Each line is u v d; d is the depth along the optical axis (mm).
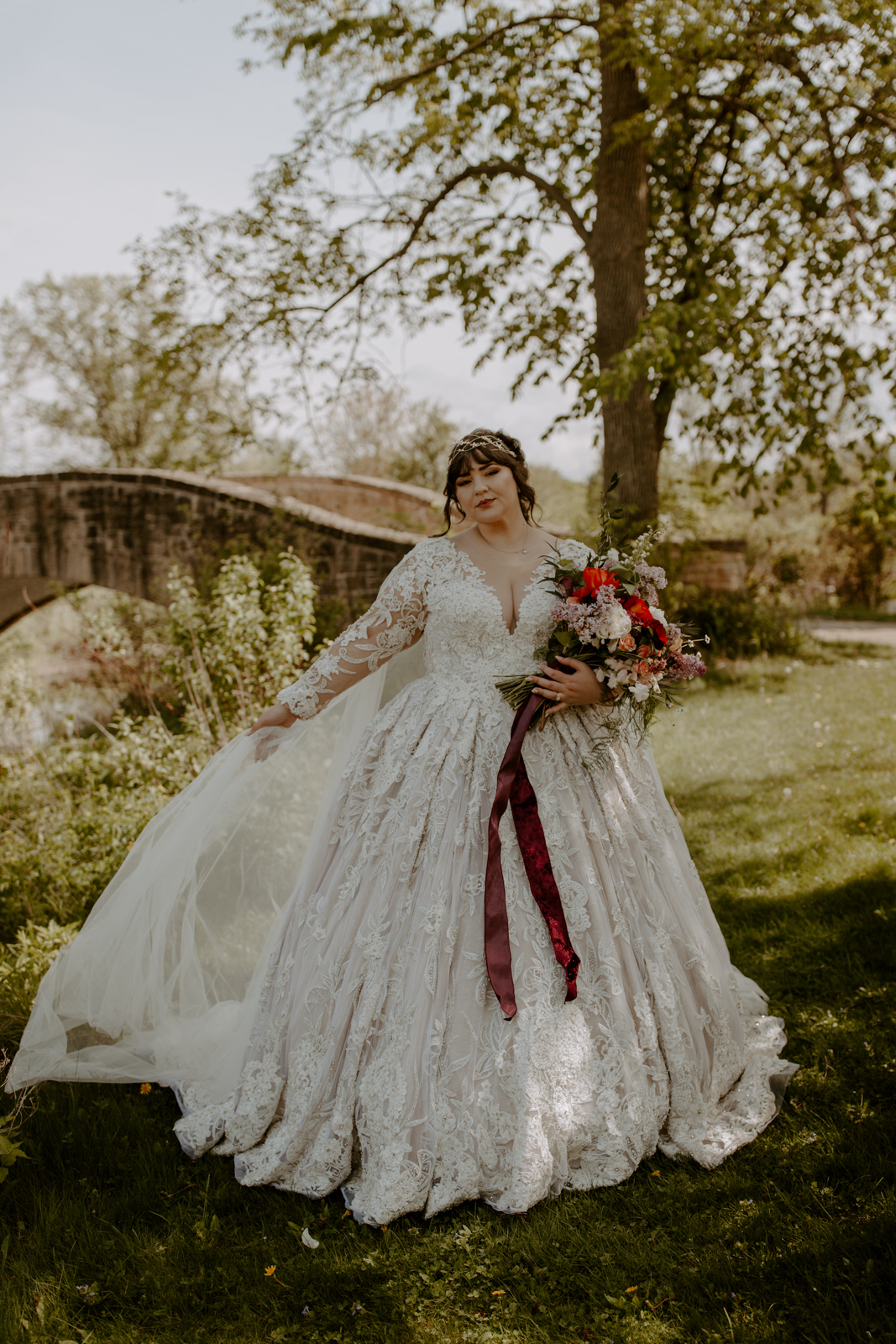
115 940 2934
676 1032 2545
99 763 6066
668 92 7523
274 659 5941
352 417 22266
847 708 8273
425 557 2887
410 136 9680
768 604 13805
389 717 2873
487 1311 2037
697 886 2898
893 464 8984
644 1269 2121
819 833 4922
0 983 3555
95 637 7582
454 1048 2355
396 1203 2264
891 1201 2238
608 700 2725
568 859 2580
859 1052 2916
